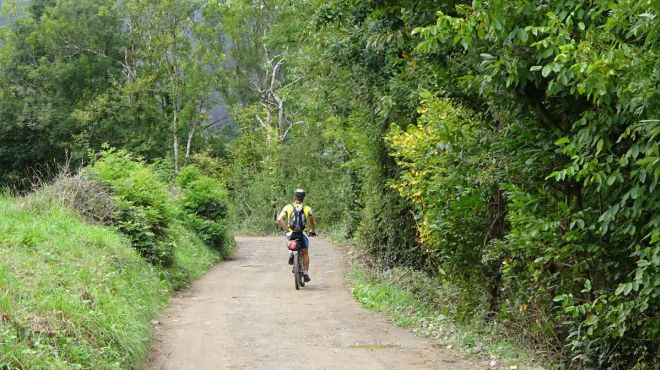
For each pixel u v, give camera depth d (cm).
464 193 878
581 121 586
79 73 5309
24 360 543
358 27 1323
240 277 1634
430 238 992
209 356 784
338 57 1421
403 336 904
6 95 5153
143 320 894
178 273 1412
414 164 998
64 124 4947
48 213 1163
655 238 532
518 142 746
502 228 917
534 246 677
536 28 577
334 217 3556
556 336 736
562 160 690
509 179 775
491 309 944
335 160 2939
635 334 647
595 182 614
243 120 5162
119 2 5594
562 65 551
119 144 5050
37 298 684
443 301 1067
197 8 5297
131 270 1094
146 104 5228
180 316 1053
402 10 1046
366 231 1706
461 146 872
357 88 1614
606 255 648
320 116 2650
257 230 4272
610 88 527
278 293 1337
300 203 1434
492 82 700
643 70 500
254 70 5806
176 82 5238
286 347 832
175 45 5284
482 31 640
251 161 4956
